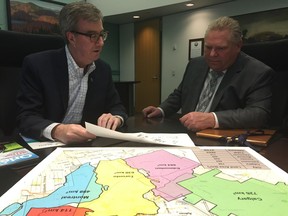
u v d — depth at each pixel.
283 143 0.75
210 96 1.31
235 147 0.67
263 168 0.52
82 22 1.02
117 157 0.58
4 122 1.20
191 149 0.65
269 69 1.14
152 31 5.02
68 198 0.39
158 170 0.50
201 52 4.28
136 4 4.30
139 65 5.40
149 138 0.77
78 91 1.15
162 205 0.37
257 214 0.35
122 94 3.54
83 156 0.59
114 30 5.57
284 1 3.34
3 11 3.49
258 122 0.94
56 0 4.03
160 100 5.09
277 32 3.44
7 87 1.22
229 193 0.41
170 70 4.84
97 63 1.24
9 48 1.23
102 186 0.43
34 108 1.00
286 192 0.41
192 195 0.40
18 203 0.38
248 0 3.65
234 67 1.22
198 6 4.08
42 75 1.05
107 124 0.92
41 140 0.77
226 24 1.16
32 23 3.78
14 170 0.53
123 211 0.35
